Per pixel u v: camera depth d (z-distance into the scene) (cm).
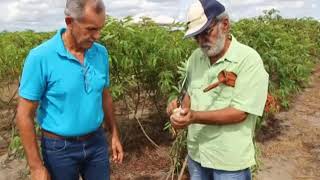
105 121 329
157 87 562
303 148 664
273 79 660
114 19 514
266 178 552
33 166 279
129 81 542
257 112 259
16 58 568
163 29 546
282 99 699
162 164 569
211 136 274
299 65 669
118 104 673
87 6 257
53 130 284
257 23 701
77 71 279
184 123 252
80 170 311
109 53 500
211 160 278
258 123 554
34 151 277
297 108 891
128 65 506
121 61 506
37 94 273
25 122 272
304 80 743
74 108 282
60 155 288
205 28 245
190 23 251
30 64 269
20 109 273
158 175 541
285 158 622
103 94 315
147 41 516
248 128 272
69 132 284
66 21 266
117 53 504
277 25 780
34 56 269
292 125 775
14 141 497
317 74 1252
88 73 285
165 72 515
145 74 549
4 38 625
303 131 746
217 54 259
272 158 620
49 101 280
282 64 646
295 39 810
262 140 689
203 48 255
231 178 275
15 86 765
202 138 279
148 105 681
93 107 290
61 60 274
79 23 260
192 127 286
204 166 283
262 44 639
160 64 528
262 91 259
